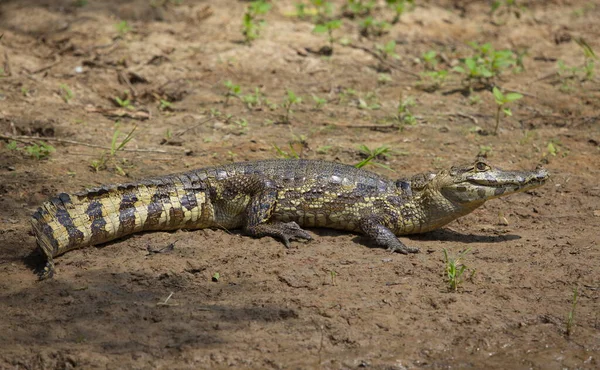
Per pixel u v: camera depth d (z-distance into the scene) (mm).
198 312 9562
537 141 16250
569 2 25125
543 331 9609
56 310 9438
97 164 13945
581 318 9836
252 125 16375
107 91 17469
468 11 23750
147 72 18234
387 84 18875
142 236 11539
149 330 9141
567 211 13172
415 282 10492
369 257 11242
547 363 9102
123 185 11391
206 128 16125
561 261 11188
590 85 19328
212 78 18344
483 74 18328
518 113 17703
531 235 12211
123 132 15664
